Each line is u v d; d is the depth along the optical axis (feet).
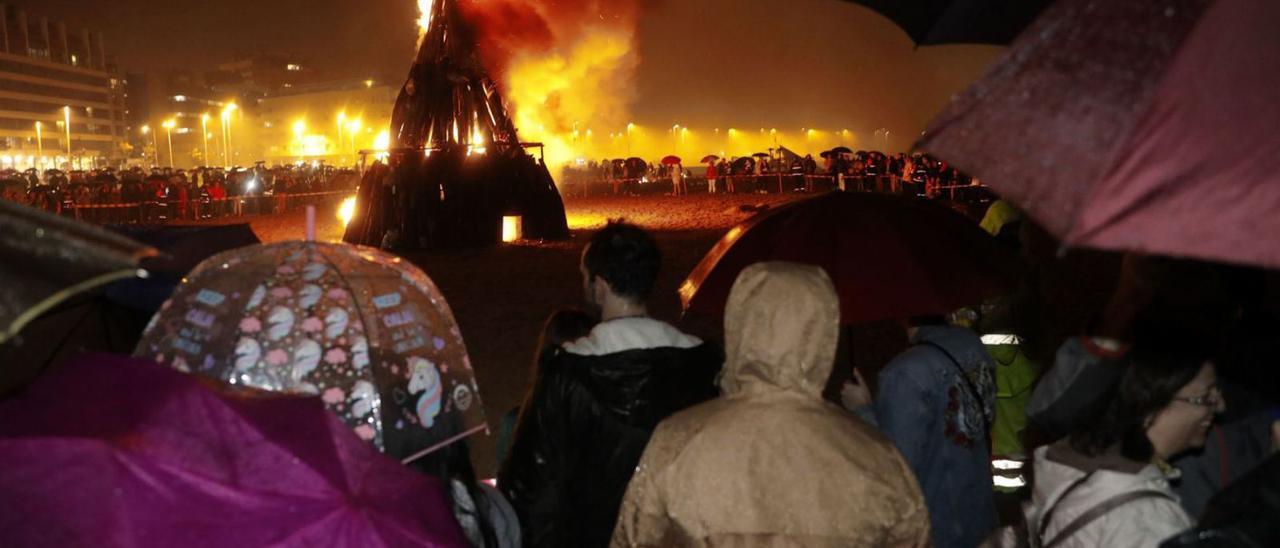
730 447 7.90
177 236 14.35
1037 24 5.69
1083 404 8.20
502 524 10.30
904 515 7.92
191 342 9.21
